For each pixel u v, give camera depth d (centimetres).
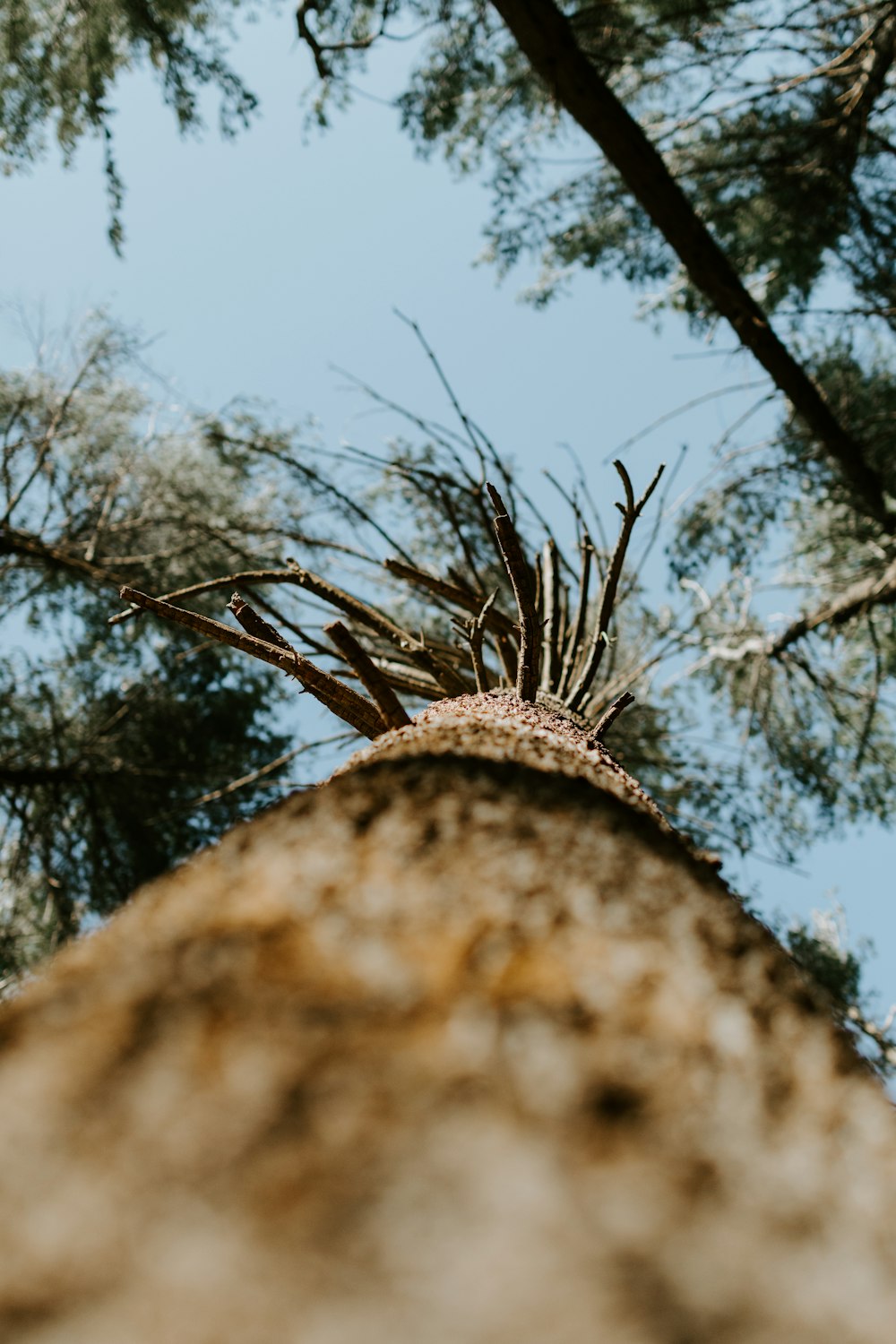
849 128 742
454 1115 65
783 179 780
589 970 90
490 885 104
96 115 716
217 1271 54
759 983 106
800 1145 79
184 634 911
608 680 548
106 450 882
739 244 864
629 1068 76
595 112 606
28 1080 71
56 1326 51
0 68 700
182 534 849
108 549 859
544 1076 71
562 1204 59
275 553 791
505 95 816
